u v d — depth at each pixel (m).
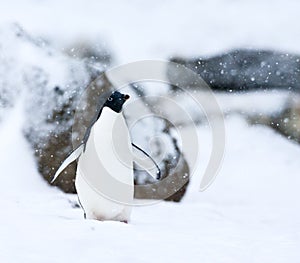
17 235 16.80
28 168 32.59
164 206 29.42
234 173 36.03
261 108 39.28
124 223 19.70
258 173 36.16
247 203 33.91
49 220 19.28
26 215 20.20
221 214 28.00
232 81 40.12
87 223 18.92
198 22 42.09
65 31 39.00
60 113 33.66
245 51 40.75
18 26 37.84
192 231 20.25
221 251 16.61
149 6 43.34
